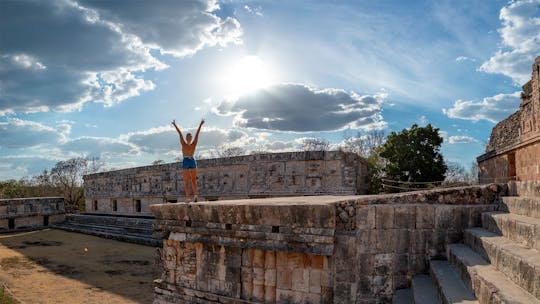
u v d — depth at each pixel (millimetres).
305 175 26203
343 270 9414
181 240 11680
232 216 10641
